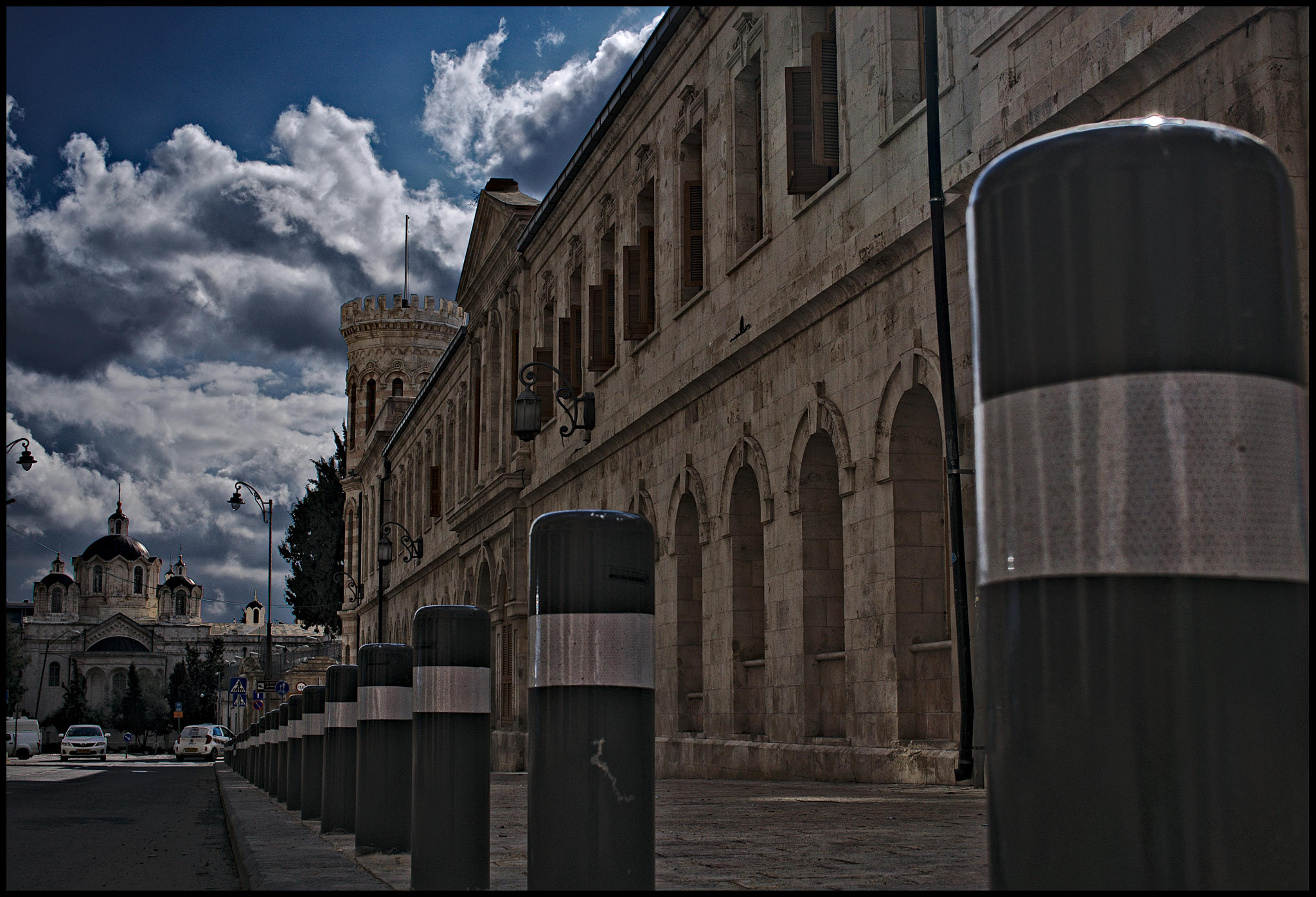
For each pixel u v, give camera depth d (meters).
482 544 38.28
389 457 63.94
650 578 4.38
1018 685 2.17
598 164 28.09
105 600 166.12
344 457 89.12
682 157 23.14
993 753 2.22
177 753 61.59
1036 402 2.20
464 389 43.91
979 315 2.36
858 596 15.84
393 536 62.06
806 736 17.31
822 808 10.81
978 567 2.36
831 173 17.61
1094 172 2.17
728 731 19.97
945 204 13.69
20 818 17.30
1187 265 2.12
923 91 15.50
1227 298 2.13
